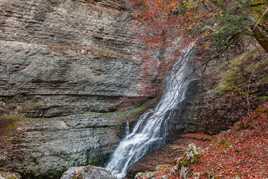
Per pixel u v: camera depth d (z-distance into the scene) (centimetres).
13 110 1898
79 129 2008
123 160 2078
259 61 2138
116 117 2281
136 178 1647
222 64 2375
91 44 2334
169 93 2605
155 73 2645
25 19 2017
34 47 1998
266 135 1493
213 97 2178
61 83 2095
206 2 1550
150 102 2572
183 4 1728
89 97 2236
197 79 2408
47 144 1791
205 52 2427
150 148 2109
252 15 1416
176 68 2672
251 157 1301
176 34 2602
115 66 2395
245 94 1991
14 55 1919
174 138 2216
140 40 2625
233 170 1223
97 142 2042
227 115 2033
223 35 1513
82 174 1441
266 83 1955
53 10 2156
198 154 1390
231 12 1440
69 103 2114
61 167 1777
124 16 2567
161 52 2716
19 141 1714
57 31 2161
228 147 1467
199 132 2166
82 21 2303
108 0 2509
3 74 1880
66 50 2142
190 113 2255
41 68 2011
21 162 1658
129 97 2469
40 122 1888
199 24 1647
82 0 2331
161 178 1418
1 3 1928
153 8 2536
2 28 1916
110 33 2462
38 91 2002
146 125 2372
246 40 2203
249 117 1767
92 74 2250
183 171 1330
